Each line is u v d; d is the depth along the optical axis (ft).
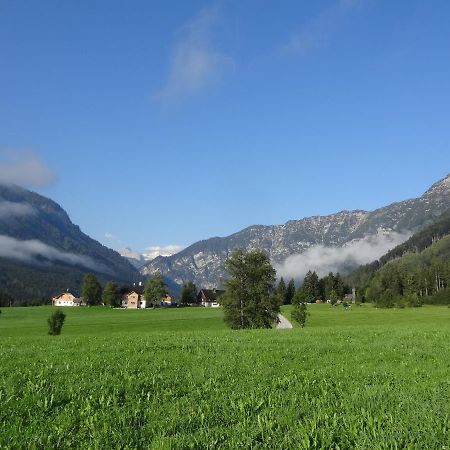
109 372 47.03
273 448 25.35
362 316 394.52
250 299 266.16
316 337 89.30
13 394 37.40
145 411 32.53
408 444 24.86
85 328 324.80
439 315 382.42
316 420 29.43
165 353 63.52
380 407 32.76
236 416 31.40
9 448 25.43
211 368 49.70
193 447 25.38
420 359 57.82
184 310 602.85
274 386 40.52
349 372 47.60
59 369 49.11
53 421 30.42
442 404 33.27
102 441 26.50
